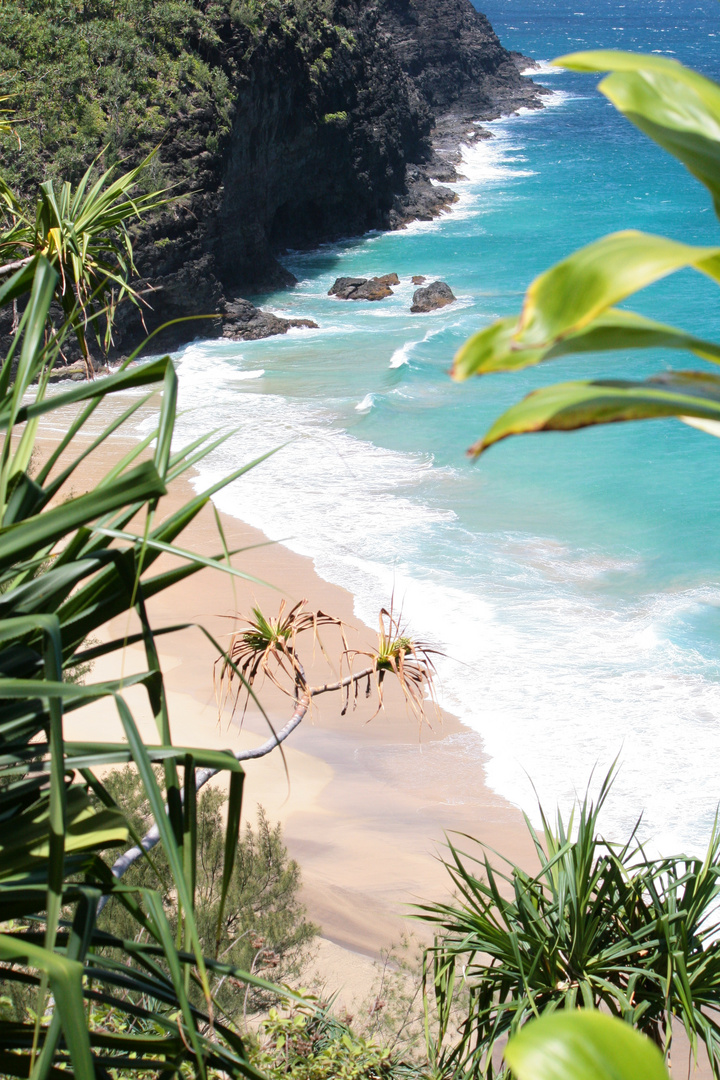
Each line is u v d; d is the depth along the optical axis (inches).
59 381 1534.2
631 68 48.4
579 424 41.3
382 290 2194.9
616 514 1127.6
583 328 44.3
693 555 1014.4
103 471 1178.0
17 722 86.0
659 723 721.6
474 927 212.2
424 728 725.3
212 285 1876.2
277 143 2187.5
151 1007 235.3
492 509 1149.7
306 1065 237.1
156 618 872.9
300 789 654.5
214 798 398.6
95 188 221.9
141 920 88.6
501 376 1678.2
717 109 47.4
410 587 938.7
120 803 355.9
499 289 2240.4
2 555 79.2
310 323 1987.0
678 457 1288.1
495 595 932.6
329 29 2313.0
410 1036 362.3
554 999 204.4
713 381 43.8
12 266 195.0
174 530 101.8
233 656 249.0
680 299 2052.2
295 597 913.5
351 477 1237.7
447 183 3253.0
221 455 1289.4
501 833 609.6
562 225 2800.2
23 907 81.0
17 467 98.3
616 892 219.9
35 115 1694.1
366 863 580.1
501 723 727.7
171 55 1913.1
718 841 221.8
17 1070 82.7
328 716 738.8
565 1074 34.4
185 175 1822.1
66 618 92.7
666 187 3277.6
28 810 91.5
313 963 482.3
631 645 839.1
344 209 2662.4
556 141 3996.1
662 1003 204.7
